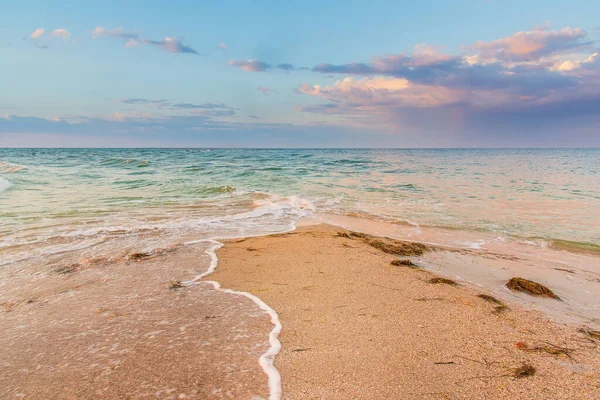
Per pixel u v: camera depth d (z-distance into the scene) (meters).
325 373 3.09
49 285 5.18
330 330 3.88
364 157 56.44
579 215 11.15
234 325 3.96
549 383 3.04
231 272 5.81
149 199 13.69
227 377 3.00
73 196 13.74
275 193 15.45
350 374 3.08
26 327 3.91
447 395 2.84
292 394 2.80
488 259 7.07
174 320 4.07
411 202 13.43
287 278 5.56
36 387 2.87
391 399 2.78
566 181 20.16
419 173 25.34
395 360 3.32
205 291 4.99
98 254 6.76
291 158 49.72
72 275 5.61
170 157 49.88
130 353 3.36
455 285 5.47
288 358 3.31
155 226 9.30
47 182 17.84
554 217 10.88
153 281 5.36
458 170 28.53
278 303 4.60
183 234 8.52
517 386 2.98
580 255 7.45
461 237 8.75
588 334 4.05
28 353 3.38
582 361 3.42
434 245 8.01
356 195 14.99
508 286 5.61
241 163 36.09
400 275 5.82
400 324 4.07
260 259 6.55
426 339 3.75
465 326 4.09
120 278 5.48
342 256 6.78
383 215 11.20
